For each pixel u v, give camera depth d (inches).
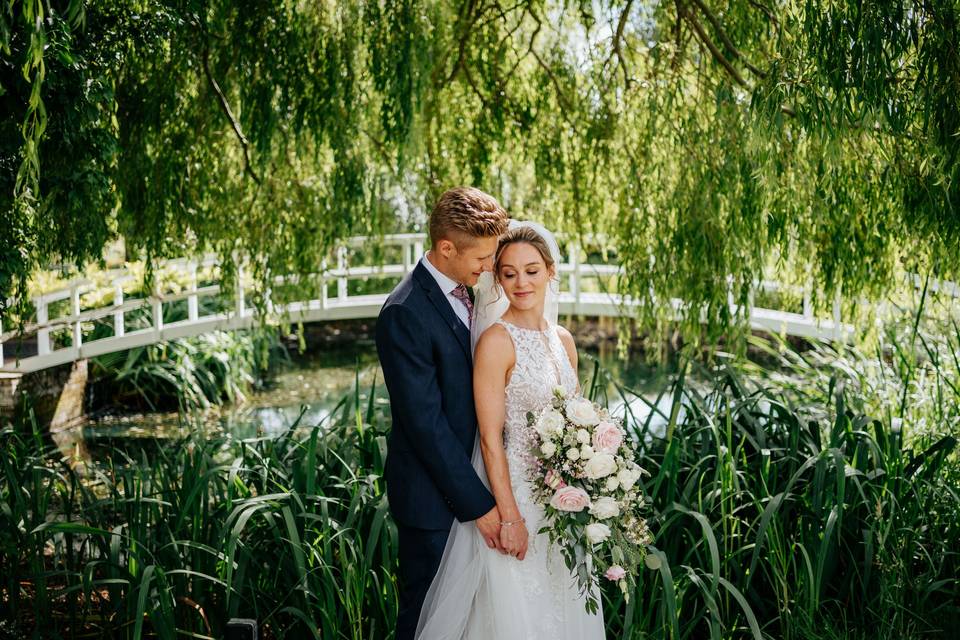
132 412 358.0
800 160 173.3
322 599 116.9
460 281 101.2
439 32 199.5
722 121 182.2
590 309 341.4
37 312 323.3
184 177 210.8
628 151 212.4
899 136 159.0
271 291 227.8
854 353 237.0
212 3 188.1
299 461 138.3
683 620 129.6
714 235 188.2
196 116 207.5
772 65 152.9
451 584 100.7
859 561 133.4
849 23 145.6
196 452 148.4
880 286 192.2
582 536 95.9
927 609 129.3
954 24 143.2
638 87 199.2
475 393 100.3
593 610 96.8
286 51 196.5
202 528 131.4
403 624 103.0
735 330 191.5
